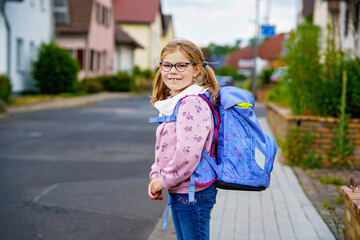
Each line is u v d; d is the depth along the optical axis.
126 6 57.75
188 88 2.80
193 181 2.73
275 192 6.66
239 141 2.78
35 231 5.29
